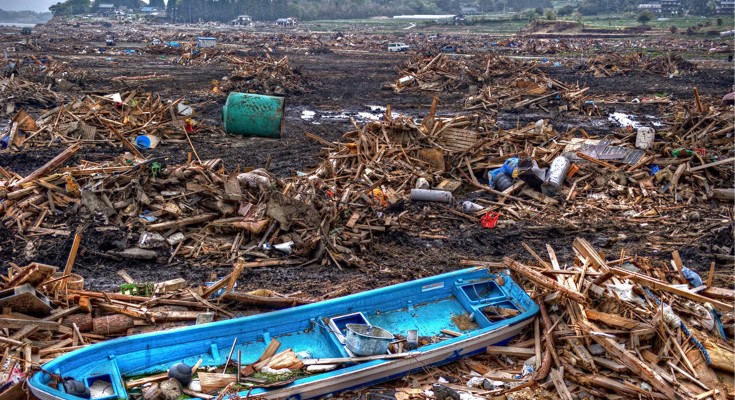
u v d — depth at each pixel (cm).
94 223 1400
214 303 1064
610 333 942
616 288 995
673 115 3394
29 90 3375
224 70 5375
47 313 940
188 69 5431
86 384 778
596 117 3384
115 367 816
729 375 893
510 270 1154
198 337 897
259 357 906
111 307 995
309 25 17388
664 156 2183
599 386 884
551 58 7200
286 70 4375
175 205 1462
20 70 4428
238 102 2617
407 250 1466
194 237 1412
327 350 943
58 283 1005
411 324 1043
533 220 1717
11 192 1512
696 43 9450
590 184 1995
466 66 4594
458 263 1395
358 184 1848
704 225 1673
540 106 3612
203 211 1482
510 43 9119
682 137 2456
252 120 2614
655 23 14300
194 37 10462
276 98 2639
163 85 4253
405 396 873
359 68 5822
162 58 6500
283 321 964
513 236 1591
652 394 849
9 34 10281
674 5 18288
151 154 2297
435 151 2039
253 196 1535
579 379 896
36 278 955
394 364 895
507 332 999
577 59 7031
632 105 3809
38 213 1470
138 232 1385
